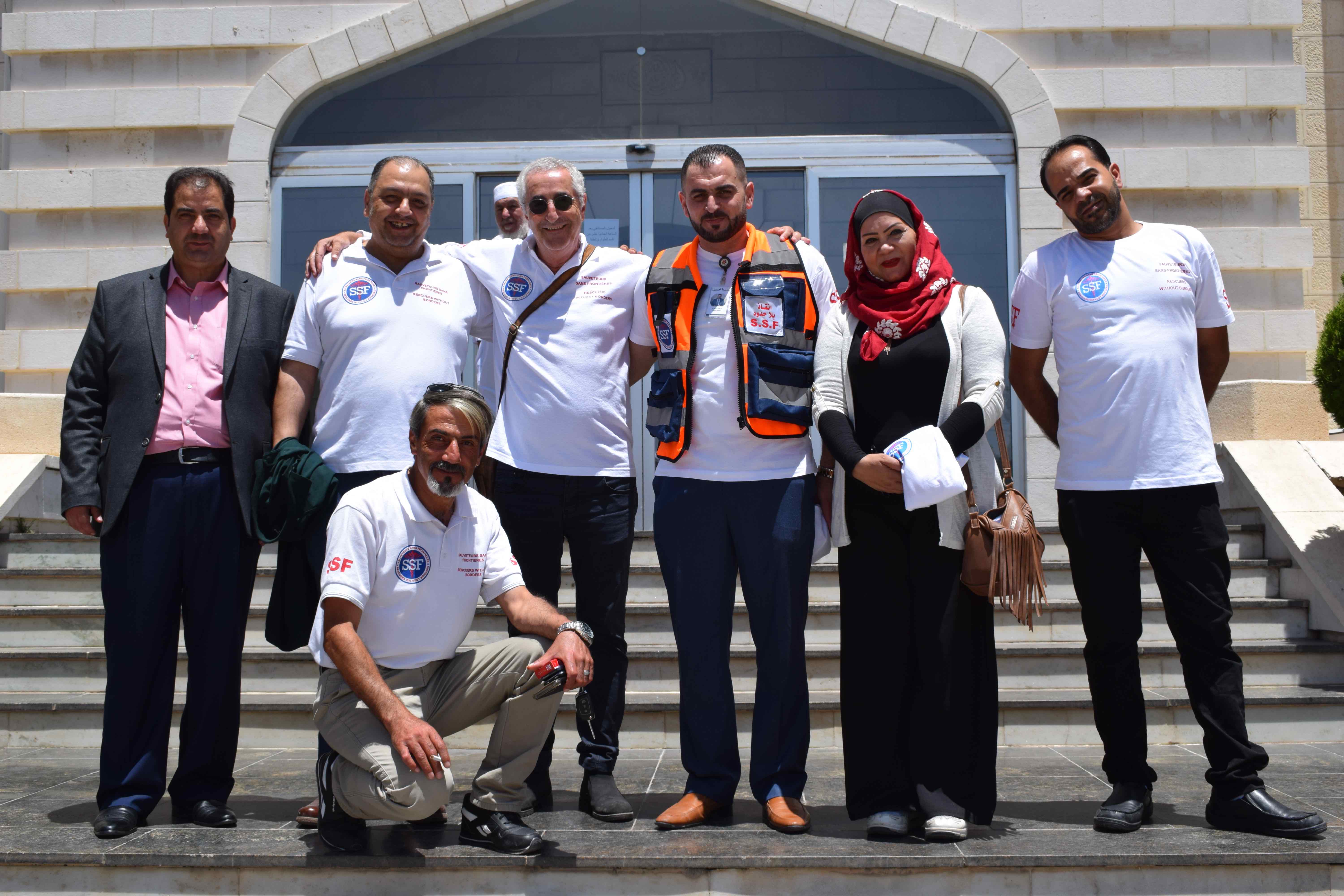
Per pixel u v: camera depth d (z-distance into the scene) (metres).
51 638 4.49
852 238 2.99
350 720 2.57
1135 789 2.83
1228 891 2.47
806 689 2.96
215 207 3.09
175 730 4.09
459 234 6.16
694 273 3.05
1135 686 2.87
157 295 3.09
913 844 2.63
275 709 4.04
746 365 2.93
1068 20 6.01
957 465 2.59
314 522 2.82
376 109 6.25
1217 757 2.77
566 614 4.50
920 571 2.80
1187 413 2.86
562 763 3.81
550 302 3.18
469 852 2.56
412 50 6.18
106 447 3.00
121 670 2.92
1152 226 3.04
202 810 2.87
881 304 2.93
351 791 2.52
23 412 5.53
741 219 3.00
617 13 6.25
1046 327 3.07
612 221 6.16
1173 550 2.86
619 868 2.51
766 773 2.90
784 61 6.21
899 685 2.82
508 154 6.18
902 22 6.05
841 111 6.19
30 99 6.11
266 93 6.07
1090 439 2.92
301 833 2.78
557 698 2.60
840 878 2.50
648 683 4.24
